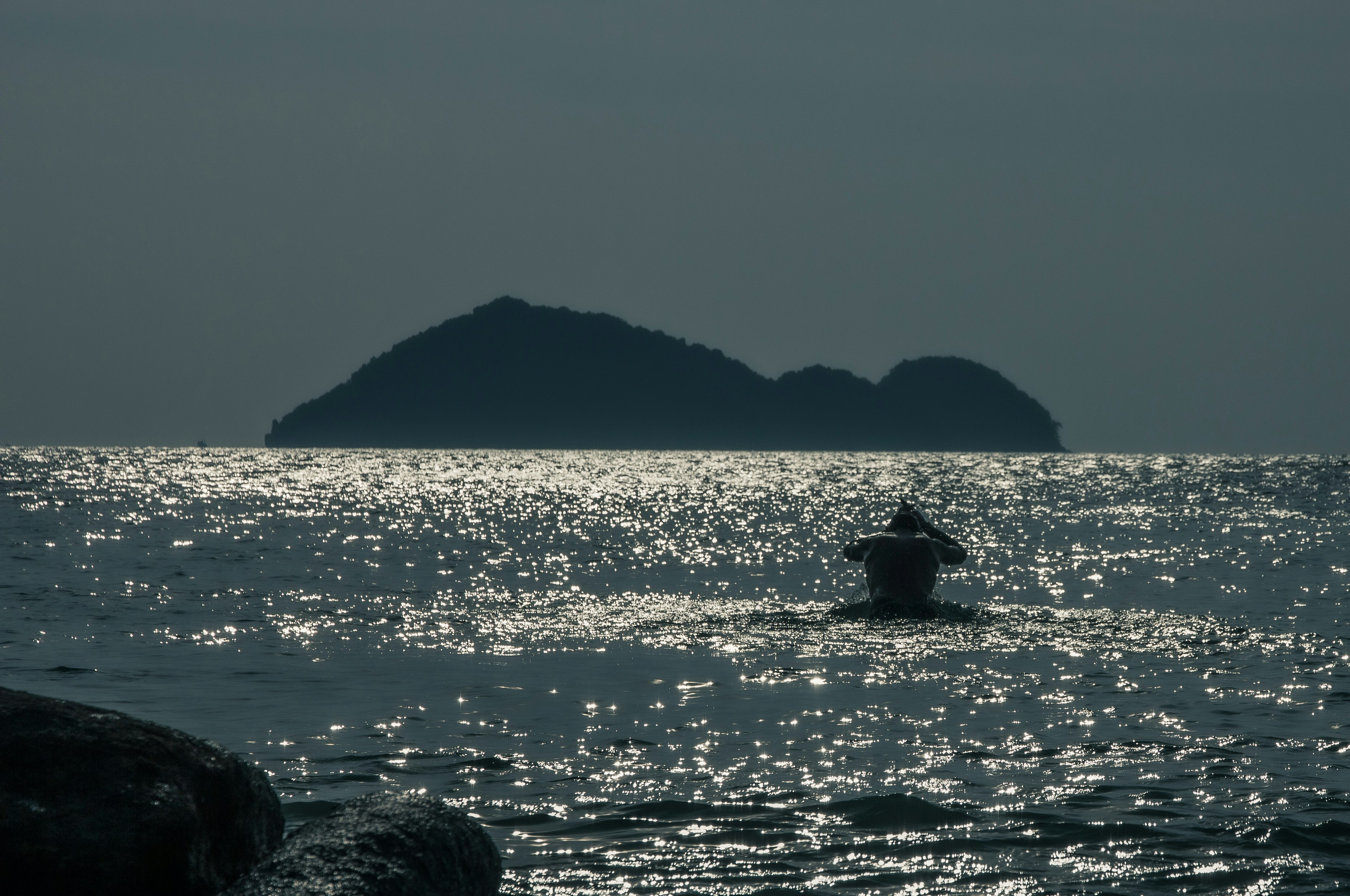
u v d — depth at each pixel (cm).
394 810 1938
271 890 1705
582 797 2616
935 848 2234
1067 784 2703
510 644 5006
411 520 14500
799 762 2920
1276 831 2325
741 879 2066
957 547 6112
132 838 1786
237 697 3803
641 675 4234
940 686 4009
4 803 1773
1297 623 5600
